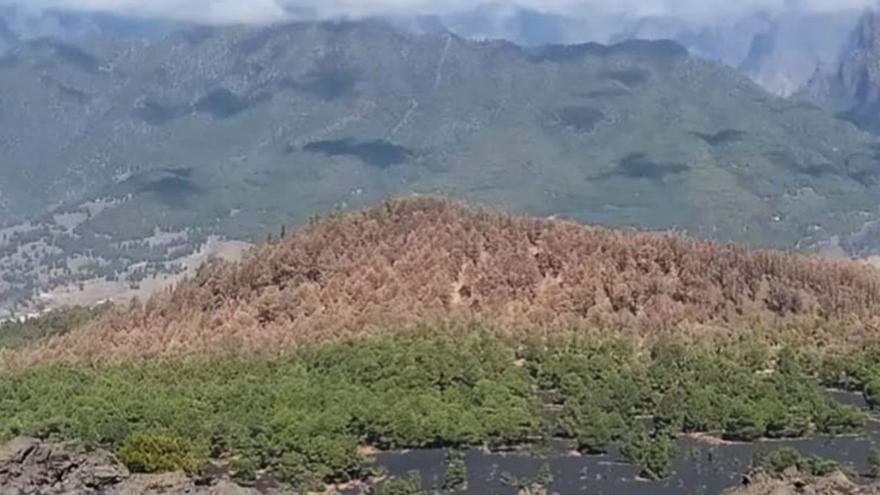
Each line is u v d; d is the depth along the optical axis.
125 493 173.50
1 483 170.50
